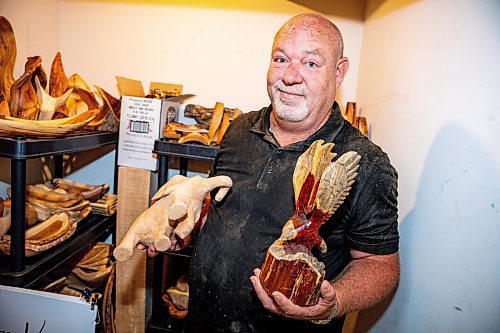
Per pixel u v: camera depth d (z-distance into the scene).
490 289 0.68
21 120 1.07
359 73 1.65
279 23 1.69
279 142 1.07
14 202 1.08
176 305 1.53
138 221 0.95
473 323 0.73
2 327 1.11
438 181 0.89
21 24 1.50
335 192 0.72
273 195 0.98
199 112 1.63
